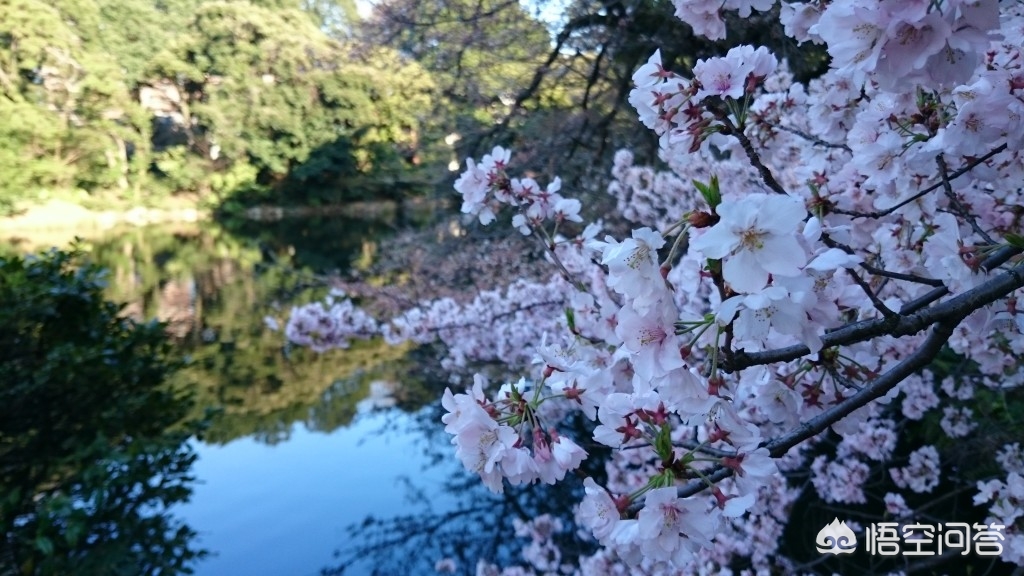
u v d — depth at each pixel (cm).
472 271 663
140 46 2478
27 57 2017
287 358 771
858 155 158
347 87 2112
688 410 93
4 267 369
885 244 171
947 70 85
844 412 113
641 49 587
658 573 249
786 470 337
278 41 2220
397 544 420
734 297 78
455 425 111
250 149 2295
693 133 127
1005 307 135
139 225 2055
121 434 370
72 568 294
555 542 380
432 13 719
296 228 1948
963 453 317
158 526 343
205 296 1074
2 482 341
